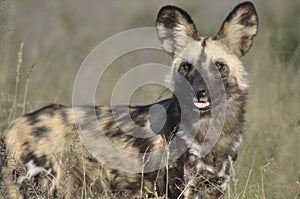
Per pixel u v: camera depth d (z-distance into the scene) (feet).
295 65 98.37
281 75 92.99
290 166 75.00
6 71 90.58
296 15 110.42
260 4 120.88
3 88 87.66
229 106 62.03
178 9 64.13
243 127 62.64
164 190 60.90
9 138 62.23
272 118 82.48
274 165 71.87
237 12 64.34
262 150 75.15
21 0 147.33
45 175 60.90
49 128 62.23
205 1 135.23
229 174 61.31
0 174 61.41
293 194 66.44
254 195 64.54
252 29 64.80
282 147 75.56
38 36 132.77
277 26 107.65
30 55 112.88
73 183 62.44
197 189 59.47
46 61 108.17
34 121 62.75
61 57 121.19
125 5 150.30
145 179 61.31
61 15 146.82
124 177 61.82
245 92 63.26
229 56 63.52
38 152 61.36
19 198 60.80
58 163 61.00
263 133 77.87
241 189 64.64
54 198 60.85
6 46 85.61
